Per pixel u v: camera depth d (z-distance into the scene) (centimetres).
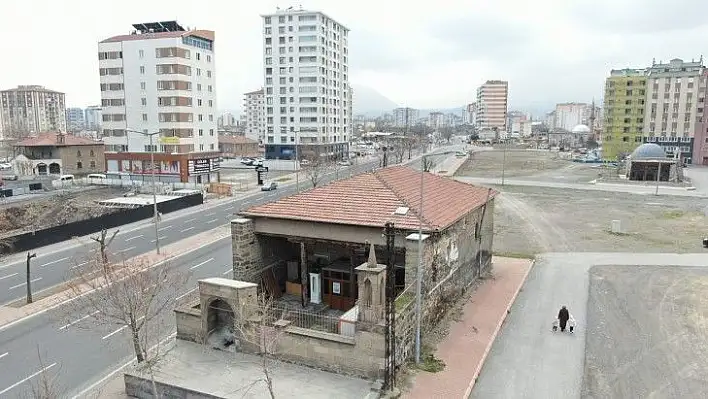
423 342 2311
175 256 4034
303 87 12381
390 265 1875
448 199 2939
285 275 2891
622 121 13512
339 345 1998
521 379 2045
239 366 2066
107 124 8850
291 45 12281
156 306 2730
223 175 10119
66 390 1975
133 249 4256
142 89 8550
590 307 2848
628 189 8144
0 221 5125
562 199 7181
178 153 8475
